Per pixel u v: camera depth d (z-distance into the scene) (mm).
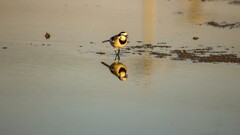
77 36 24125
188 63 19938
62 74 18328
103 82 17547
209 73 18703
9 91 16516
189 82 17688
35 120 14203
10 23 26859
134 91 16703
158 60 20266
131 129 13695
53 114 14664
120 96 16203
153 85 17312
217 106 15531
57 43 22766
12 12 30156
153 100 15945
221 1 36406
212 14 31125
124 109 15172
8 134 13227
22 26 26172
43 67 19109
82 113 14781
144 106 15438
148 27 26719
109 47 22234
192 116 14742
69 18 28750
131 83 17516
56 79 17781
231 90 16891
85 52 21328
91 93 16438
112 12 31109
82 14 30188
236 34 25391
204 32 25750
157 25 27391
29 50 21516
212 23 28203
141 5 34156
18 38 23484
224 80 17922
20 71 18609
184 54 21125
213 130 13750
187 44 22938
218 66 19609
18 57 20406
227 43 23297
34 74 18266
